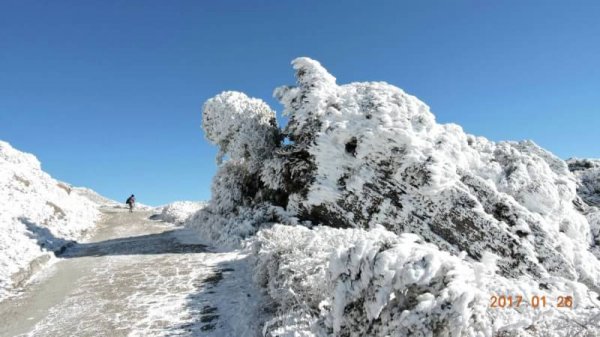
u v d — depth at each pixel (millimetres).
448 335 4195
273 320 7398
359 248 4820
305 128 16516
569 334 5203
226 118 19531
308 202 15445
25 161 30078
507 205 12781
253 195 19984
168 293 10688
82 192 48688
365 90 16734
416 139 13773
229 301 9812
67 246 16969
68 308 9938
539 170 15133
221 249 15664
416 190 13477
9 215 16281
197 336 8062
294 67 18094
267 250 10281
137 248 16734
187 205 30312
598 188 21547
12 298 10703
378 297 4410
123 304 10016
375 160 14484
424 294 4406
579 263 12344
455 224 12750
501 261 11922
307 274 7855
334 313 4836
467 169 14398
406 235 5102
